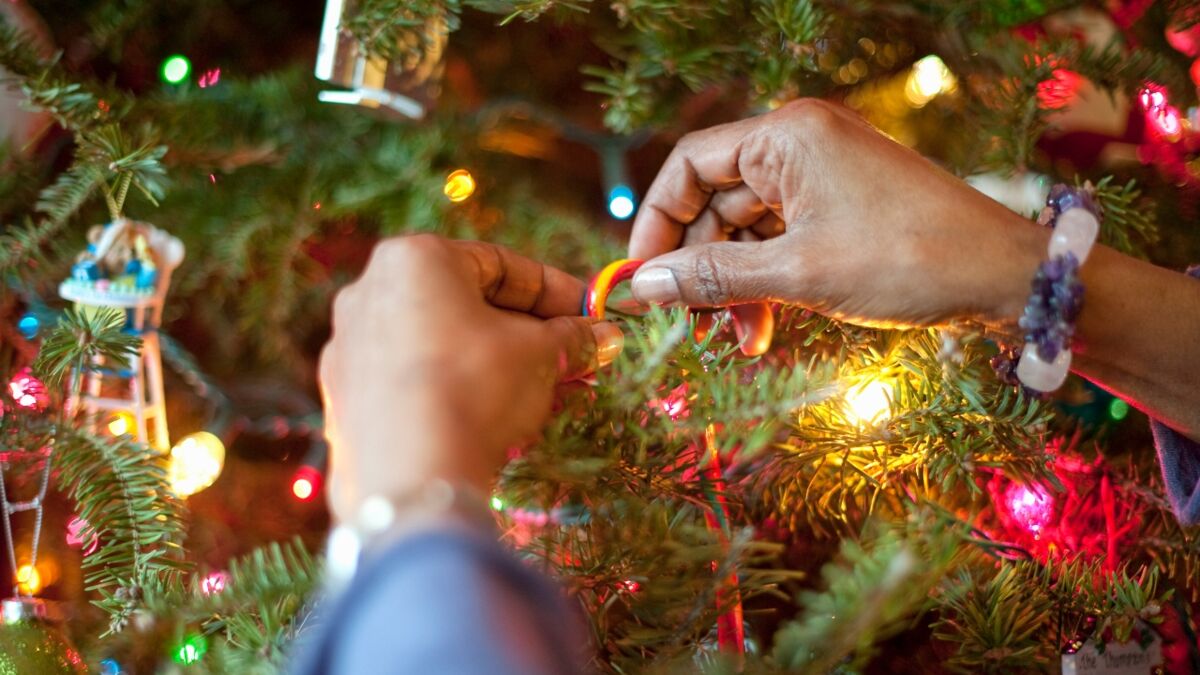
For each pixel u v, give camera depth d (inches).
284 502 28.5
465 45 29.4
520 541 18.3
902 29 25.8
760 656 16.1
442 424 14.2
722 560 16.7
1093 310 19.1
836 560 21.7
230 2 29.4
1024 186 26.2
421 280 15.6
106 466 20.1
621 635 18.1
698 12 22.2
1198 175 27.7
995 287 18.7
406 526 12.6
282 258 26.5
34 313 25.2
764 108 24.8
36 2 27.5
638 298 19.3
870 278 18.8
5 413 20.6
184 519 20.8
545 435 16.6
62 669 18.3
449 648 11.2
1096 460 23.6
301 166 27.2
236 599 17.8
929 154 26.5
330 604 12.3
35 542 21.0
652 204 21.7
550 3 21.8
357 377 14.9
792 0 21.9
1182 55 27.8
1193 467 20.3
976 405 19.4
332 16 23.4
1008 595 19.1
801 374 17.7
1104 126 27.9
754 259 19.0
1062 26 26.8
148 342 22.4
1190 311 19.2
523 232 26.5
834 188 19.0
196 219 26.3
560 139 31.9
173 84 27.7
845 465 20.3
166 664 17.9
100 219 26.0
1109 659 19.9
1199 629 22.3
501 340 15.4
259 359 29.6
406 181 26.4
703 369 17.8
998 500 22.7
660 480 17.8
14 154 25.1
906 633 23.3
